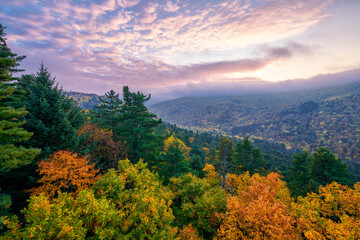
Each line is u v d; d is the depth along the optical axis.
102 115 26.58
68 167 9.61
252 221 9.21
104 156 16.73
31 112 10.95
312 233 9.20
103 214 6.91
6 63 8.52
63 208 7.36
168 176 20.06
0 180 10.47
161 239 8.09
